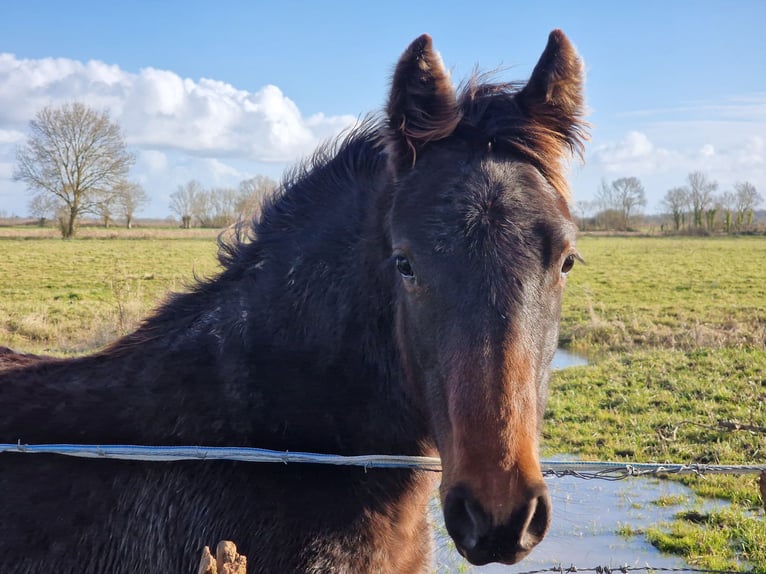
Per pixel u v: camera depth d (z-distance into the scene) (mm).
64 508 2600
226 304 2863
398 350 2645
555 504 6301
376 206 2688
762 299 20562
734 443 7406
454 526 2061
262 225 3006
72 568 2592
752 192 77250
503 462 1997
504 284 2160
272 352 2729
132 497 2621
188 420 2693
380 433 2719
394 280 2580
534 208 2271
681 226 77312
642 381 10352
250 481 2576
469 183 2303
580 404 9352
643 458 7270
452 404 2115
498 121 2479
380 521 2650
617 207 74500
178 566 2572
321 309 2727
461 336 2143
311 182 2998
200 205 60969
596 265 33031
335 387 2699
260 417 2691
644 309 18781
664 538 5469
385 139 2609
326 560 2539
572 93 2594
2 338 13883
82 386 2812
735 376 10180
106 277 24203
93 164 49844
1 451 2619
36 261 30703
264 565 2518
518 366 2104
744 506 6070
